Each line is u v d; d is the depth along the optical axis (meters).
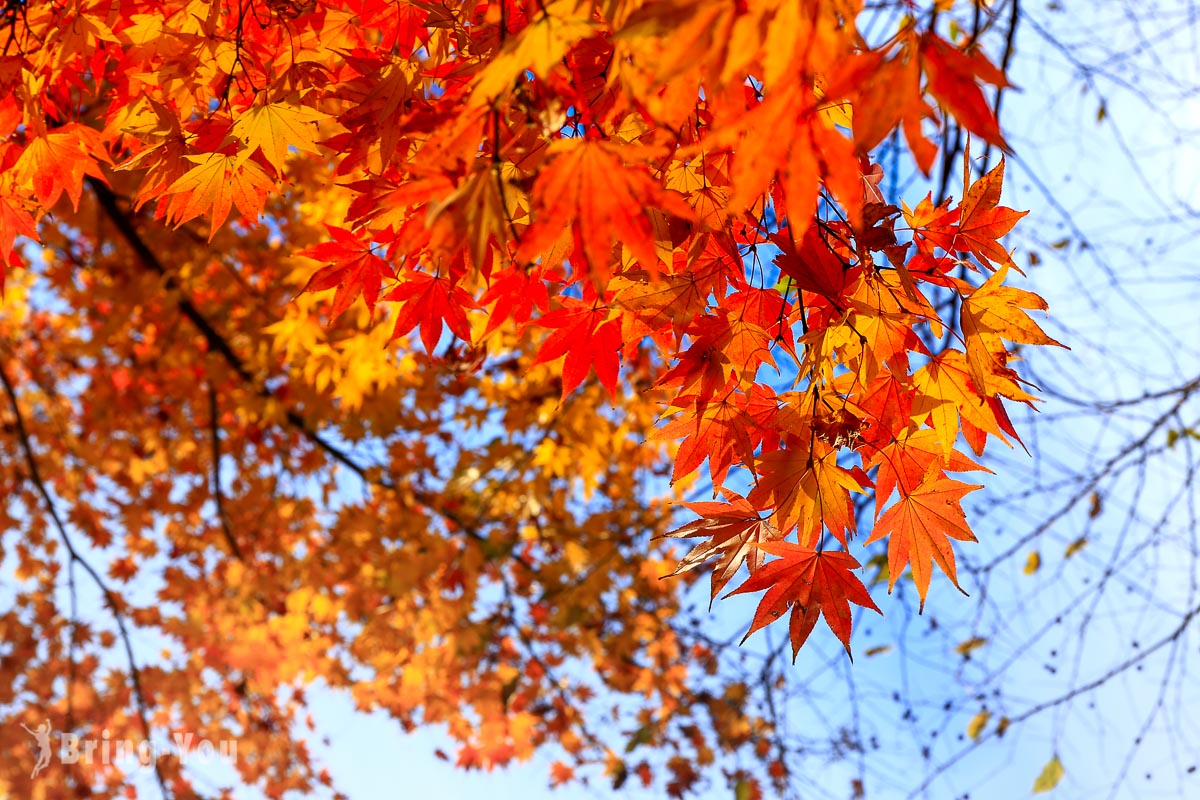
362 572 2.33
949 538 0.77
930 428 0.78
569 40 0.66
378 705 2.32
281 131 0.79
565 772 2.31
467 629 2.13
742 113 0.64
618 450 1.91
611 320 0.79
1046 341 0.74
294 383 2.02
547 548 2.28
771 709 1.68
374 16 0.80
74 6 0.80
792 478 0.77
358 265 0.80
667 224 0.76
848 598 0.75
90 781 2.28
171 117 0.80
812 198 0.63
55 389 2.60
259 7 0.81
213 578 2.44
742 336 0.78
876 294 0.76
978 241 0.76
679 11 0.62
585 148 0.67
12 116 0.82
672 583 2.24
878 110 0.63
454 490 2.09
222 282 1.99
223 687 2.40
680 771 2.29
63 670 2.34
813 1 0.62
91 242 2.22
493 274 0.78
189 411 2.49
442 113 0.70
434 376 1.96
